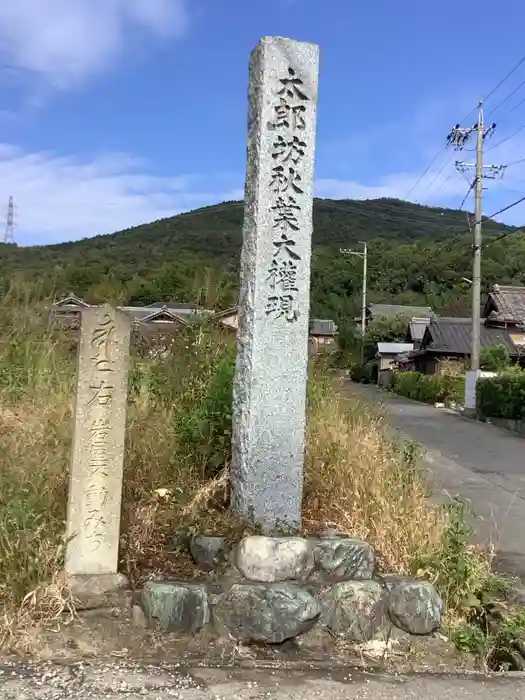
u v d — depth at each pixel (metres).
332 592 3.83
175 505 4.47
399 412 22.39
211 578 3.88
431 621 3.90
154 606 3.60
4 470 4.19
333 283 51.47
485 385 20.95
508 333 34.16
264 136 4.42
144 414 5.80
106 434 3.83
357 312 50.09
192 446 5.02
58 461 4.49
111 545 3.84
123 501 4.45
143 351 7.48
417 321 46.19
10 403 6.28
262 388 4.38
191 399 6.14
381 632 3.85
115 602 3.70
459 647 3.86
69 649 3.40
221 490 4.69
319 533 4.39
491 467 11.29
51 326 7.74
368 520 4.79
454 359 33.97
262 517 4.35
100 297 8.12
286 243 4.45
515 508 7.83
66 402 6.12
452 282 55.00
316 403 6.53
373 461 5.57
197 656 3.48
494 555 5.48
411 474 5.83
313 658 3.61
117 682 3.12
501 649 3.91
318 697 3.13
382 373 40.75
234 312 7.44
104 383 3.81
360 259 51.78
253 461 4.36
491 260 43.88
